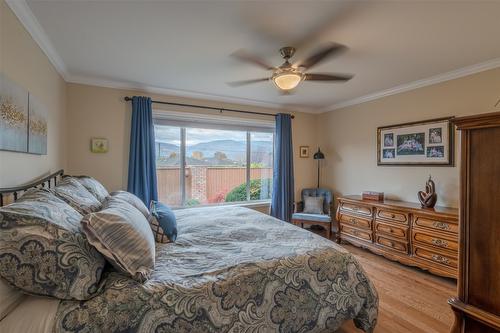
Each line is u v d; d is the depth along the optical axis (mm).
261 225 2295
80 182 1959
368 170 3963
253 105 4305
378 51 2359
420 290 2438
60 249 1041
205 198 4094
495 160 926
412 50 2336
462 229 1023
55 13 1766
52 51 2326
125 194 2156
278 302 1372
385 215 3186
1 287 961
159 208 2172
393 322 1936
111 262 1204
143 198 3316
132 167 3270
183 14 1790
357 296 1584
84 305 1056
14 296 1023
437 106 3074
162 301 1140
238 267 1396
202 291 1220
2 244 962
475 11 1736
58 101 2688
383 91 3637
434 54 2428
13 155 1562
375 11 1748
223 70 2844
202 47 2291
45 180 2023
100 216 1224
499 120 896
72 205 1501
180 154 3877
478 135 970
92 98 3174
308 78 2461
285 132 4422
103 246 1180
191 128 3959
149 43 2225
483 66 2646
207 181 4105
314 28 1967
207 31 2020
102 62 2633
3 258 956
